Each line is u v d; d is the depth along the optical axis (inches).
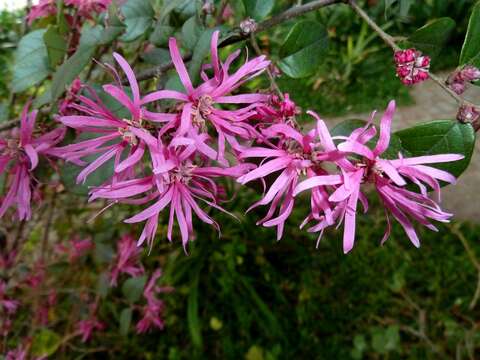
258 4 6.6
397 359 16.8
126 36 7.3
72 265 14.0
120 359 16.8
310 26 6.6
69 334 14.9
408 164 4.9
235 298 17.9
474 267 19.0
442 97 29.0
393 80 30.0
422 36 6.1
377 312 18.2
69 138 7.0
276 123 5.4
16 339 14.4
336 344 17.3
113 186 5.3
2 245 12.6
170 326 17.8
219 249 19.0
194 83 5.7
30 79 7.6
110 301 16.0
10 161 6.7
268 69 6.2
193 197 6.2
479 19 5.4
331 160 5.0
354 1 6.4
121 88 5.5
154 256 18.3
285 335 17.6
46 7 8.6
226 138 5.4
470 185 23.1
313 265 19.7
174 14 7.6
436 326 17.6
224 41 6.5
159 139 5.0
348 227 4.9
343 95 29.8
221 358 17.2
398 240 20.3
